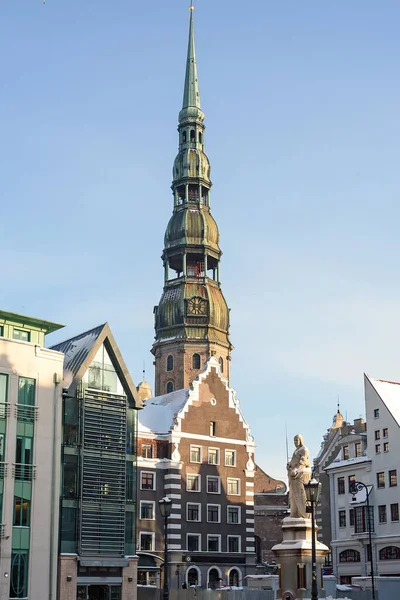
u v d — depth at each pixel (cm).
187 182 13300
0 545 6034
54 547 6366
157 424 8700
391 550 8438
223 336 13088
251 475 8994
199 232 13100
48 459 6488
